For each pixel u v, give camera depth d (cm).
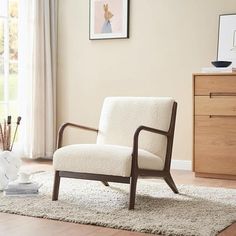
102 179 338
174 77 531
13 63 567
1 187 380
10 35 562
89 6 570
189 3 521
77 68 580
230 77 459
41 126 571
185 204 344
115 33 556
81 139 581
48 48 572
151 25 539
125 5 550
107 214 310
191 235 264
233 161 460
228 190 401
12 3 564
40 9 564
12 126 569
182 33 525
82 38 576
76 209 323
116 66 559
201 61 518
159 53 537
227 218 303
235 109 458
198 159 475
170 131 376
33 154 561
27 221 296
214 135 468
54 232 272
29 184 365
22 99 564
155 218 301
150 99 392
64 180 436
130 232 274
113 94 562
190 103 524
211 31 513
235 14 499
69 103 585
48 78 573
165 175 371
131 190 327
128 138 387
